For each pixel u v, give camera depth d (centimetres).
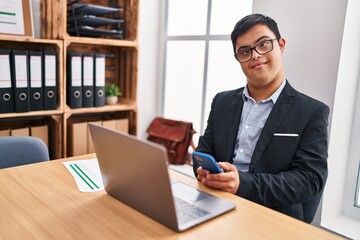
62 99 211
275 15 184
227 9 240
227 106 146
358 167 179
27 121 228
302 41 174
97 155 93
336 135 171
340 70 163
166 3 281
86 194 98
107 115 271
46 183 106
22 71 193
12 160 140
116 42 231
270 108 132
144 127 288
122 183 88
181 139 256
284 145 123
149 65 282
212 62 254
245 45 127
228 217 85
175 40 275
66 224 79
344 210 187
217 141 144
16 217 82
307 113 123
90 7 216
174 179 111
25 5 206
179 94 284
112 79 271
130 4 246
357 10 163
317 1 166
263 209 91
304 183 112
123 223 80
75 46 245
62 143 218
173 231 77
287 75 183
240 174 107
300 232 79
